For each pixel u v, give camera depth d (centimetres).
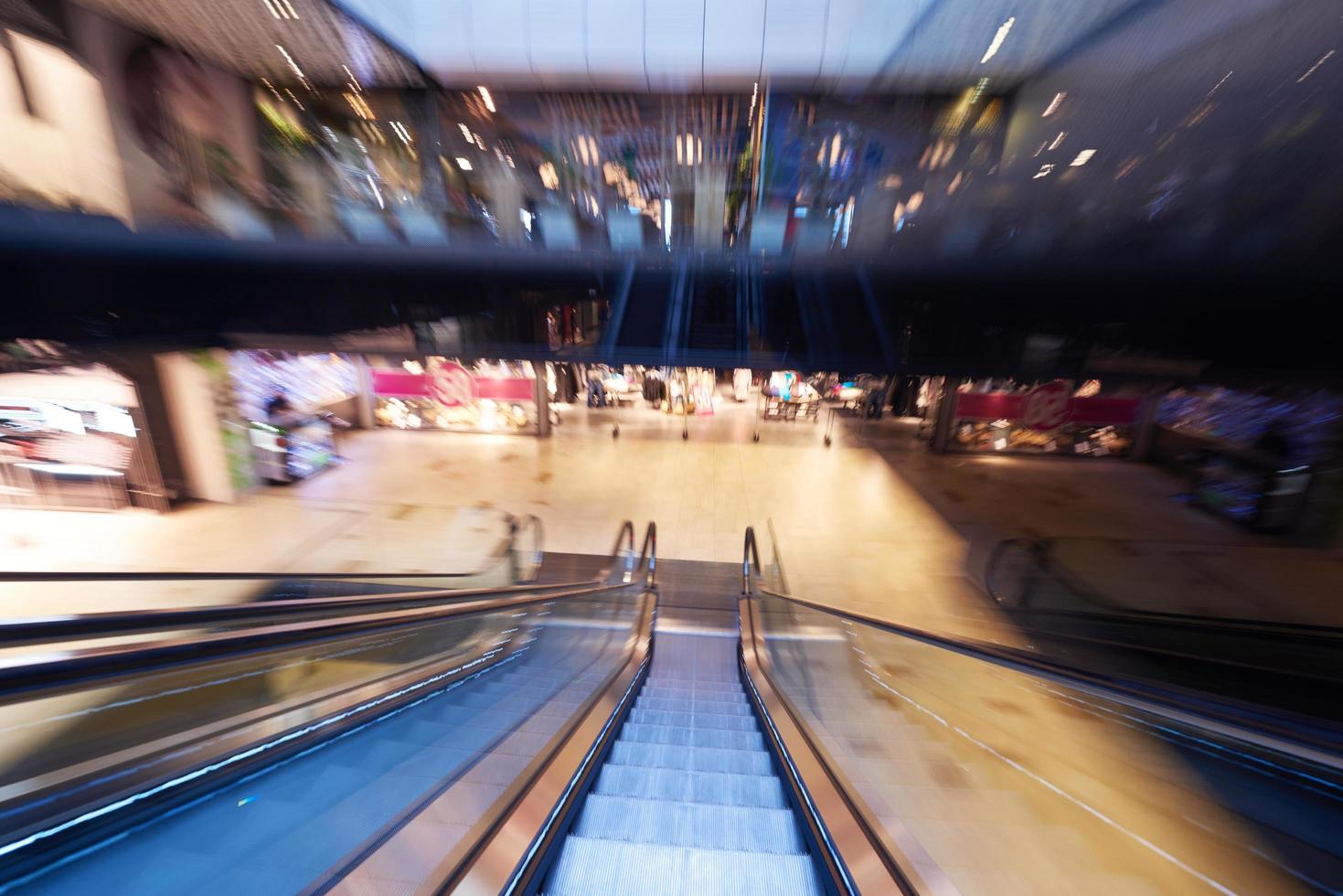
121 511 893
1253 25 654
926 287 721
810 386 1535
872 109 1027
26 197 693
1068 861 190
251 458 988
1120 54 781
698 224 1065
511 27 1062
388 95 1055
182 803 161
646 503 1054
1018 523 993
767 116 1079
